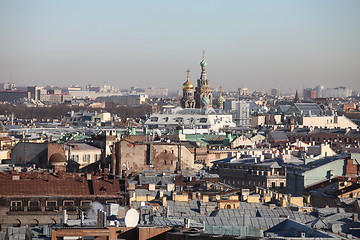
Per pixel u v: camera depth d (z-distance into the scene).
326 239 173.00
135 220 173.25
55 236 160.62
